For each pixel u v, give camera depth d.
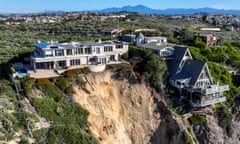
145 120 57.72
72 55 58.75
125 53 66.06
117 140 52.88
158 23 180.00
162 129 58.84
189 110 61.31
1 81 51.91
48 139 40.78
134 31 111.81
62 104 49.62
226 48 86.94
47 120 44.84
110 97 56.28
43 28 138.75
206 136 59.44
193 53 75.12
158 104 59.69
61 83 52.09
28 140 38.53
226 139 61.53
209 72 63.84
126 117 56.28
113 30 116.12
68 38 99.19
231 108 66.00
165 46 69.81
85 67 57.28
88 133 47.34
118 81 58.09
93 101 53.69
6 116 40.22
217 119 61.59
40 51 59.06
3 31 125.19
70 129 44.09
